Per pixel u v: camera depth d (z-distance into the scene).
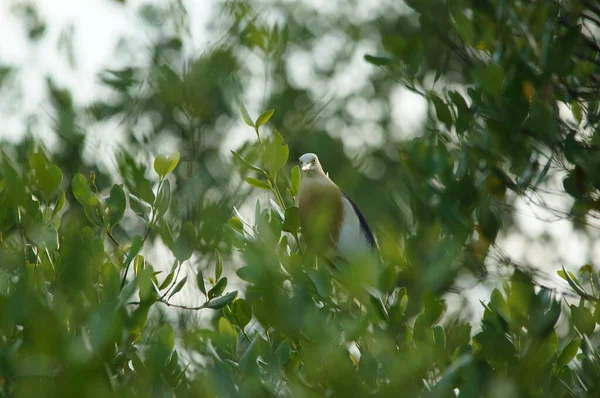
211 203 6.97
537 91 7.34
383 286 5.59
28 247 6.37
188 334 6.06
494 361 5.89
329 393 4.67
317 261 6.27
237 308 6.67
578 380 6.21
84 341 4.36
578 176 7.23
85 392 4.02
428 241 5.82
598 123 7.62
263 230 5.86
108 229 6.69
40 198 6.73
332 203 9.64
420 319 5.41
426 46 8.14
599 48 8.01
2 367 4.55
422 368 4.88
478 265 6.93
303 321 5.03
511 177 7.21
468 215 6.88
